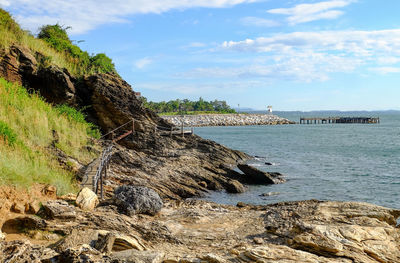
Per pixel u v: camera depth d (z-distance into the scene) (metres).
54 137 18.81
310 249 7.75
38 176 12.06
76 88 27.86
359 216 10.51
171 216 12.36
